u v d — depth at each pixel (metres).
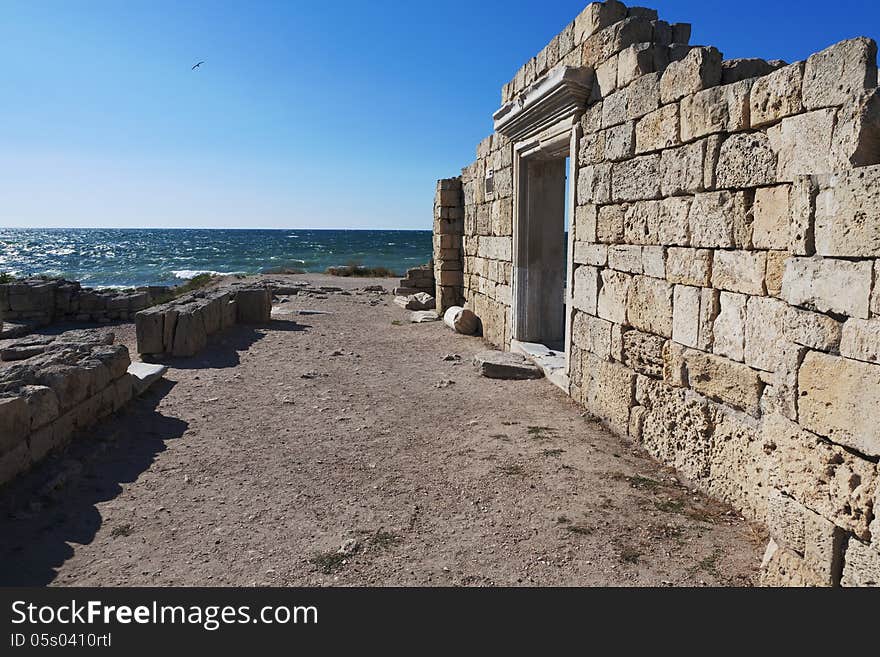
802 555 3.00
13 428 4.84
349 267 35.09
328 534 4.31
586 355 7.33
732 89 4.57
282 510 4.70
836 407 2.75
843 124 2.86
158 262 64.56
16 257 76.00
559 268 10.30
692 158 5.08
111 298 16.27
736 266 4.59
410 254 75.06
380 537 4.25
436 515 4.59
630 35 6.51
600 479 5.22
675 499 4.84
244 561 3.95
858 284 2.62
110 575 3.77
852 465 2.69
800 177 3.02
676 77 5.30
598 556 3.95
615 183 6.52
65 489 4.93
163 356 10.02
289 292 22.28
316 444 6.18
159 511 4.66
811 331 2.92
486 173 12.30
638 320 6.07
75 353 6.84
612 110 6.59
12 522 4.34
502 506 4.71
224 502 4.84
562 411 7.29
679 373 5.32
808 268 2.93
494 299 11.91
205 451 5.96
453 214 15.48
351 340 12.46
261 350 11.11
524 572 3.78
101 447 5.80
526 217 10.02
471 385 8.60
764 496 4.25
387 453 5.92
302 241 122.38
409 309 17.62
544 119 8.42
